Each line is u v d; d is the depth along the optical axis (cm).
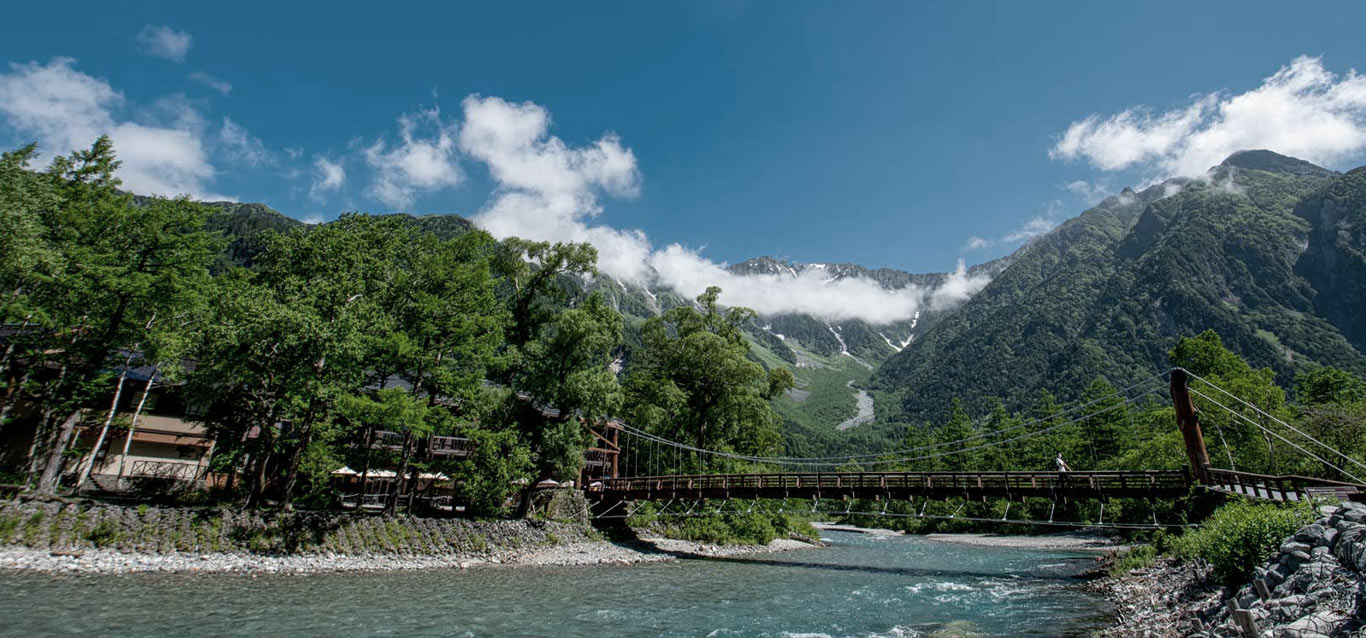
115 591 2020
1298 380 6662
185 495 3109
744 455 6062
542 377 3884
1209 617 1484
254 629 1728
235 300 2808
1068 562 4116
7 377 2878
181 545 2570
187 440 3594
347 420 3272
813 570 3672
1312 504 1744
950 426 10169
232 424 3319
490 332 3500
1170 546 2947
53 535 2372
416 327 3334
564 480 3997
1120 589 2559
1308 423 3978
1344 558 1170
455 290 3509
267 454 3055
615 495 4653
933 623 2112
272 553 2755
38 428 2830
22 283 2547
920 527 7806
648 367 6366
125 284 2605
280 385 2905
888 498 3894
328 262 3253
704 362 5669
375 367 3250
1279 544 1544
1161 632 1561
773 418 6344
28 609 1728
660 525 4981
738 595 2688
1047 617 2167
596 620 2094
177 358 2925
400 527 3209
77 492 2831
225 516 2734
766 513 5562
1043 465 8106
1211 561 1830
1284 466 3925
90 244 2756
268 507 3092
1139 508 4600
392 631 1808
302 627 1784
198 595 2077
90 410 3038
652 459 5925
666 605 2406
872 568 3806
